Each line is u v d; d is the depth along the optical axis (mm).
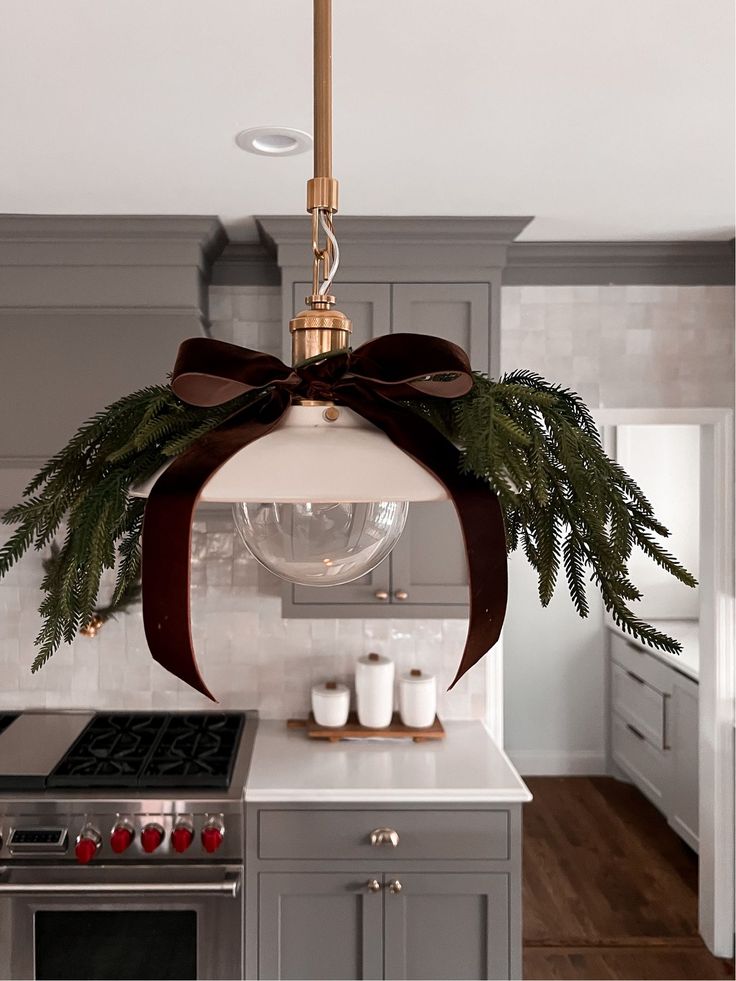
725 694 3207
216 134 2014
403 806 2457
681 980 3074
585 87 1773
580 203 2578
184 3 1432
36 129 1982
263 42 1568
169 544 601
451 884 2461
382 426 716
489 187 2426
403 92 1788
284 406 740
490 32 1539
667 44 1591
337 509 686
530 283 3107
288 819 2447
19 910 2393
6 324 2693
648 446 5066
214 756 2660
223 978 2420
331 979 2461
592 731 5145
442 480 662
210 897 2420
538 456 731
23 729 2895
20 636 3053
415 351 713
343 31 1527
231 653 3076
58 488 793
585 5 1449
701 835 3328
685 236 2965
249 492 638
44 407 2680
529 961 3186
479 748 2785
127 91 1778
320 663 3078
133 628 3068
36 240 2678
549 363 3115
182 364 685
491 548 648
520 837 2451
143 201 2518
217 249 2914
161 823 2414
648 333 3123
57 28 1518
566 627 5129
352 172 2297
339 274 2746
